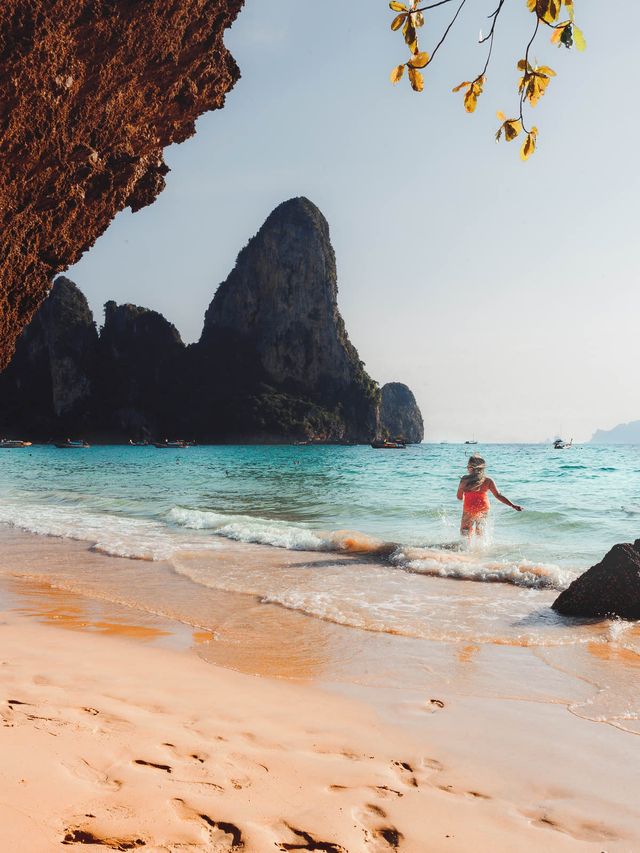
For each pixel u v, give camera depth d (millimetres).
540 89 1799
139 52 7082
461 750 2820
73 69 6445
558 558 8156
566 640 4656
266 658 4254
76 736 2744
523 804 2336
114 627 5066
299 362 153750
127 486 22766
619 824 2199
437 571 7168
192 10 7398
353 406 156000
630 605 5223
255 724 3064
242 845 1966
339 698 3494
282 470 34688
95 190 7805
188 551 8781
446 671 3990
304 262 154000
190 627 5082
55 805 2107
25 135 6316
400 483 22438
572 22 1534
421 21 1642
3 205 6590
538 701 3469
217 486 22281
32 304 7867
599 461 45562
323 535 9578
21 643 4477
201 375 154750
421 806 2297
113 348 154625
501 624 5105
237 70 9258
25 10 5555
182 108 8562
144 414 147625
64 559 8383
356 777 2516
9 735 2689
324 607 5664
